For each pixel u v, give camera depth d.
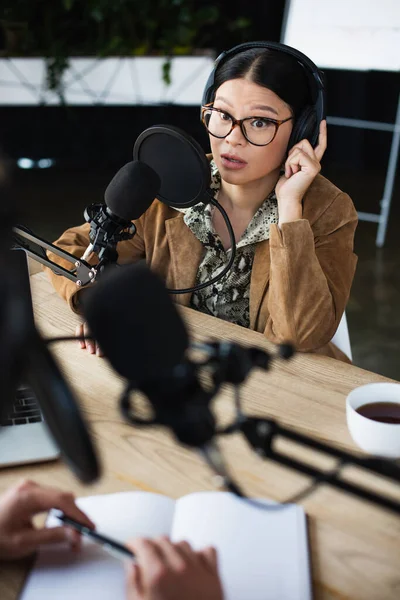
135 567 0.73
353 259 1.51
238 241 1.54
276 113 1.39
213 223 1.56
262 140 1.40
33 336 0.54
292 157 1.43
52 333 1.37
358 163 5.11
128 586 0.73
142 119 4.95
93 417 1.11
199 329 1.39
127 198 1.13
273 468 1.00
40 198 4.48
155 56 4.32
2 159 0.54
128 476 0.99
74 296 1.40
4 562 0.85
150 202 1.16
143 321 0.53
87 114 4.93
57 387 0.54
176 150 1.17
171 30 4.37
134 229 1.20
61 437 0.54
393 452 0.99
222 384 0.59
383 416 1.05
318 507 0.93
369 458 0.60
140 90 4.41
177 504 0.92
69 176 4.88
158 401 0.56
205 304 1.57
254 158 1.41
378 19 3.45
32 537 0.84
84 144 5.03
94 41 4.56
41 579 0.81
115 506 0.91
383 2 3.42
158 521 0.89
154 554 0.73
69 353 1.29
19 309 0.52
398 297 3.37
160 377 0.55
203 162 1.16
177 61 4.33
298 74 1.39
